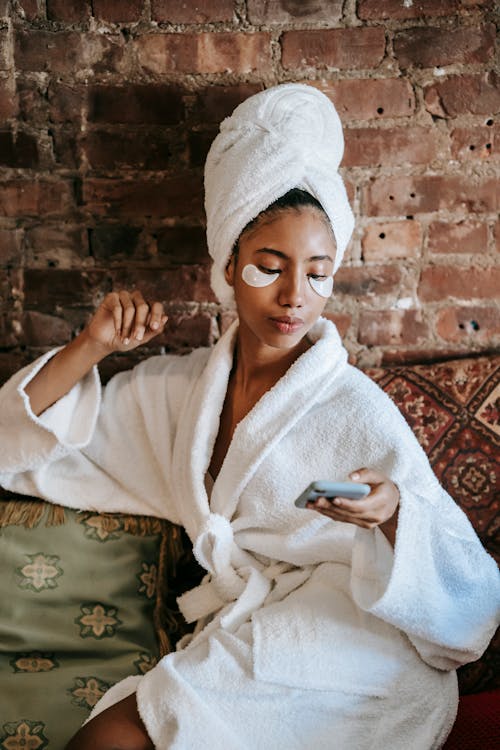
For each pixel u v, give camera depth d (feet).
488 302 5.45
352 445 4.16
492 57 5.19
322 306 4.26
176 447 4.66
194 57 5.22
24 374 4.54
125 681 4.05
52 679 4.33
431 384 5.03
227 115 5.28
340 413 4.21
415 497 3.67
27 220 5.42
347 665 3.76
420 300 5.47
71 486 4.83
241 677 3.69
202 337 5.55
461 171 5.32
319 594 3.98
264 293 4.16
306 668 3.71
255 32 5.19
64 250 5.46
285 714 3.69
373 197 5.37
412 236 5.40
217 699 3.68
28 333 5.55
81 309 5.53
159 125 5.31
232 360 4.66
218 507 4.39
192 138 5.31
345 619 3.86
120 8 5.18
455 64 5.21
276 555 4.27
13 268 5.48
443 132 5.28
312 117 4.40
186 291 5.50
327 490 3.26
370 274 5.46
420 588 3.70
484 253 5.40
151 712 3.63
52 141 5.33
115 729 3.67
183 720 3.57
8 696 4.24
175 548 4.88
